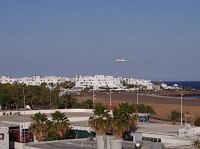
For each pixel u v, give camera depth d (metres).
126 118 80.31
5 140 73.88
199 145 60.66
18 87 174.88
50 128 84.19
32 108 160.50
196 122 115.12
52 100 168.25
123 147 55.44
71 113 118.62
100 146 39.66
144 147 44.84
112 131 80.62
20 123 89.06
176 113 133.50
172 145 63.09
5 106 162.75
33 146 62.41
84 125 89.94
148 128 85.56
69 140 67.25
